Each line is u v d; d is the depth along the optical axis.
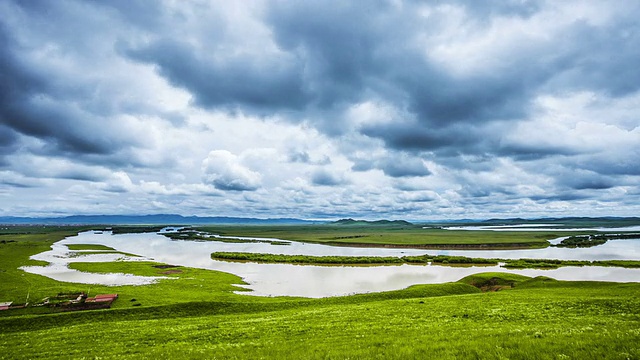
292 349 20.86
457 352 15.93
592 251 171.50
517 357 14.63
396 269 115.00
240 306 53.50
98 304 59.53
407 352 16.69
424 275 100.94
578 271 107.00
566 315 30.88
